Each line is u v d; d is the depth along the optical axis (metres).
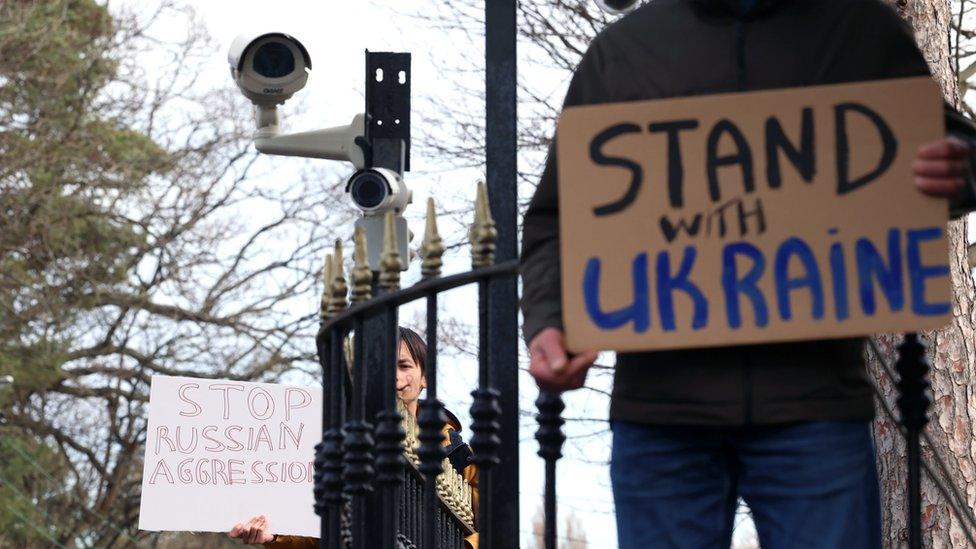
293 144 6.43
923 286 2.93
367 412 5.19
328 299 4.06
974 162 3.05
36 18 22.58
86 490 23.80
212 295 23.59
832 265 2.96
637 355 3.12
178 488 6.57
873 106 3.00
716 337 2.97
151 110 24.14
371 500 4.87
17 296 22.70
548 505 3.48
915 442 3.29
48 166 22.97
